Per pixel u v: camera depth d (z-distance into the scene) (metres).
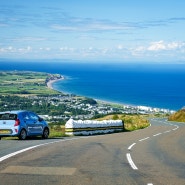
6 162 13.09
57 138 26.59
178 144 23.75
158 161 14.70
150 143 24.14
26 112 23.98
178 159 15.54
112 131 38.25
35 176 10.49
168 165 13.59
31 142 21.48
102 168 12.40
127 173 11.48
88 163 13.52
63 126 39.94
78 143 22.38
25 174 10.77
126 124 50.00
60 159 14.38
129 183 9.82
